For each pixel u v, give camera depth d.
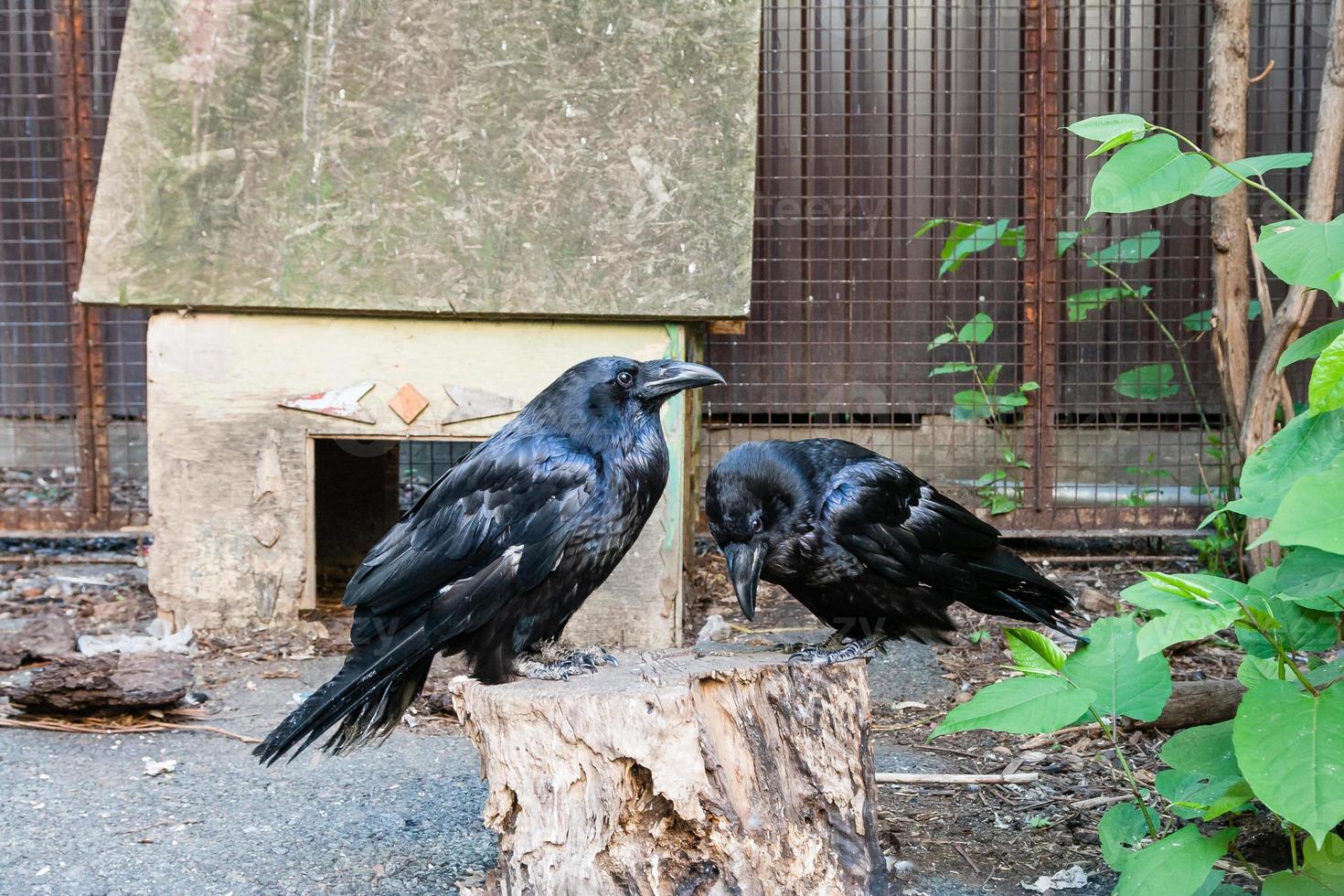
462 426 5.64
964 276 7.61
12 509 7.24
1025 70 7.03
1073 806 4.07
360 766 4.55
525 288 5.52
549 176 5.71
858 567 3.99
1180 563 7.13
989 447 7.54
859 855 3.35
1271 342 5.91
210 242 5.64
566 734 3.10
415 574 3.53
